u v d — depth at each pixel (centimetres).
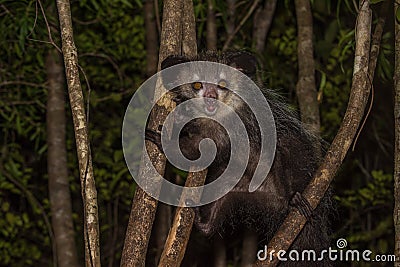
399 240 412
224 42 813
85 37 854
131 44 879
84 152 375
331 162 405
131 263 395
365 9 410
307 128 593
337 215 685
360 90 402
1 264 882
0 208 873
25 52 729
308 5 634
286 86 863
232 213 572
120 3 843
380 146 884
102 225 928
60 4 388
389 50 604
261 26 771
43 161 942
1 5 666
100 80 893
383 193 872
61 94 742
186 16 465
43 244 936
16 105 811
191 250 921
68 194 736
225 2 752
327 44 788
